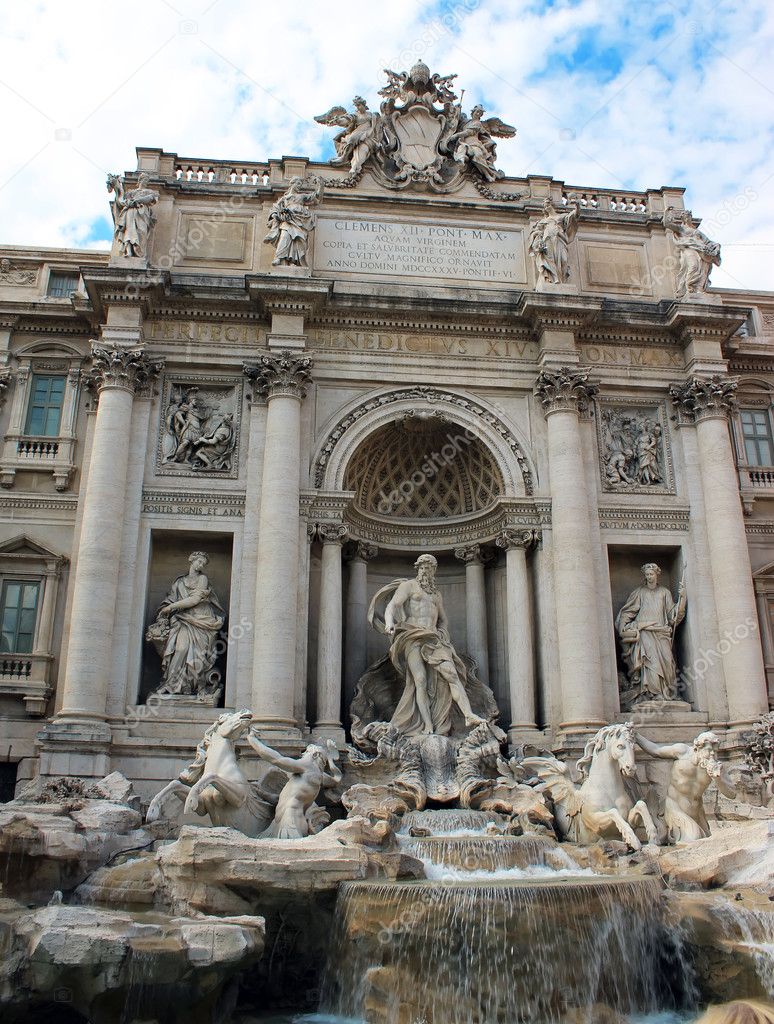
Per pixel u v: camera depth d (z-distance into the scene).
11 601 26.08
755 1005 13.28
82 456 27.41
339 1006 14.87
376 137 30.20
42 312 28.41
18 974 12.95
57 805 19.12
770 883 16.09
